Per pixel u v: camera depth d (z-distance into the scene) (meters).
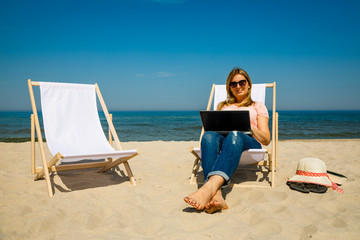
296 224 1.67
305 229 1.60
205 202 1.85
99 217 1.89
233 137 2.09
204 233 1.57
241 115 2.29
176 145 5.65
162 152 4.73
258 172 3.17
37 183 2.79
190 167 3.58
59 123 2.87
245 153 2.34
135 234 1.62
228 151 2.04
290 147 5.32
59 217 1.85
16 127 19.23
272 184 2.52
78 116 3.02
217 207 1.85
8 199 2.28
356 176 2.89
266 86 3.13
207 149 2.16
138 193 2.39
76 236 1.58
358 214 1.78
